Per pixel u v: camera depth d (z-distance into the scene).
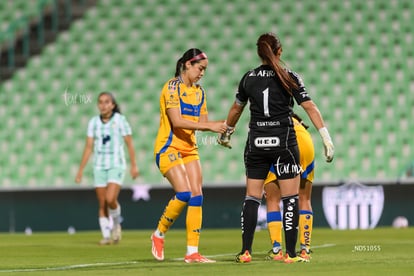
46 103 76.56
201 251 37.53
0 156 73.69
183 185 29.20
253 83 27.23
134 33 81.31
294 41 81.06
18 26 81.81
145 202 64.38
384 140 75.50
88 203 64.69
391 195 65.00
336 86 78.44
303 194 30.34
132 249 39.78
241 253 28.23
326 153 27.14
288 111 27.23
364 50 80.56
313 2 83.25
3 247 42.22
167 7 82.94
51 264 30.08
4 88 77.50
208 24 82.00
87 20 82.19
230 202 64.94
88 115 75.69
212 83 78.06
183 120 28.80
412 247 39.19
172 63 79.44
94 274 23.95
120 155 44.88
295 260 27.83
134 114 76.00
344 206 64.75
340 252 35.50
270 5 83.19
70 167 73.44
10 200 64.19
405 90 78.44
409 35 81.62
